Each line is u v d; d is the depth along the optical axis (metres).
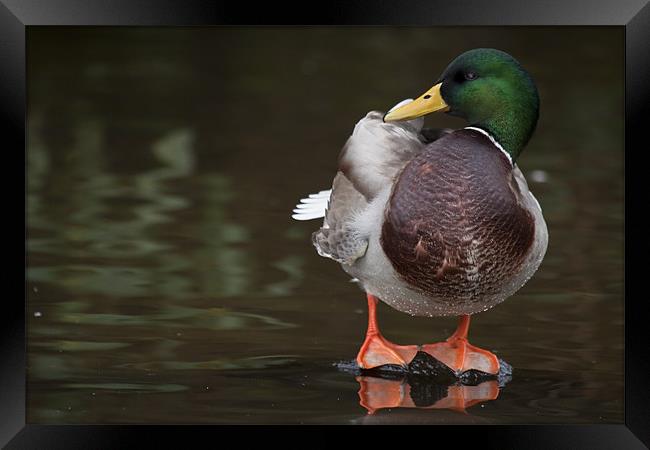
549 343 9.86
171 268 11.70
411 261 8.68
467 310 9.05
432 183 8.61
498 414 8.24
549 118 19.12
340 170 9.62
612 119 19.09
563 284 11.45
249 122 18.72
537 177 15.58
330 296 11.07
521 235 8.67
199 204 14.21
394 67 22.25
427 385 8.92
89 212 13.68
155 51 23.53
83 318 10.13
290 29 24.91
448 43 24.39
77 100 19.81
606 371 9.18
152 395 8.47
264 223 13.49
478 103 9.18
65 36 23.44
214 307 10.58
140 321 10.13
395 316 10.69
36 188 14.75
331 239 9.17
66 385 8.63
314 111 19.39
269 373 9.02
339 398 8.52
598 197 14.62
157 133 17.94
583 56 23.38
